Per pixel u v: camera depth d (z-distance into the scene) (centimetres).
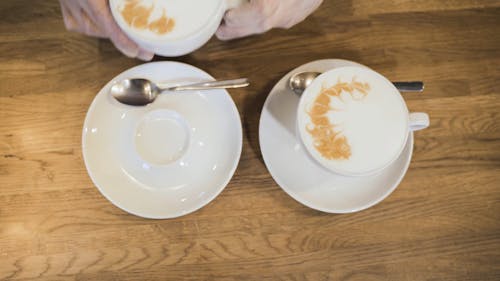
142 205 61
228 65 70
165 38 52
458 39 72
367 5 72
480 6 71
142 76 65
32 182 65
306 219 66
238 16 58
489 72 71
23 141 66
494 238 66
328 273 65
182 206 62
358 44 71
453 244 65
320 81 58
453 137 68
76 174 66
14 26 69
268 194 66
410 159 63
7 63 68
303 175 63
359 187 63
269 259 65
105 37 66
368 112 57
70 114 67
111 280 63
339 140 56
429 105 69
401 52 71
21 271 63
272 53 71
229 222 65
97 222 64
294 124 65
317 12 72
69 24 64
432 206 66
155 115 65
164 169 63
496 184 67
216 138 65
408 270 65
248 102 69
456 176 67
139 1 53
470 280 64
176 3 53
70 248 64
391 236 66
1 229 63
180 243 65
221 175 63
